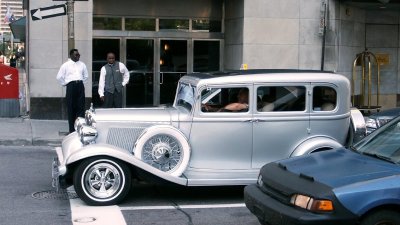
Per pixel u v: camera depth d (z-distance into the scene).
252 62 17.34
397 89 20.42
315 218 5.27
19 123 15.70
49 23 16.23
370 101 19.97
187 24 19.03
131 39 18.70
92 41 17.84
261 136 8.27
